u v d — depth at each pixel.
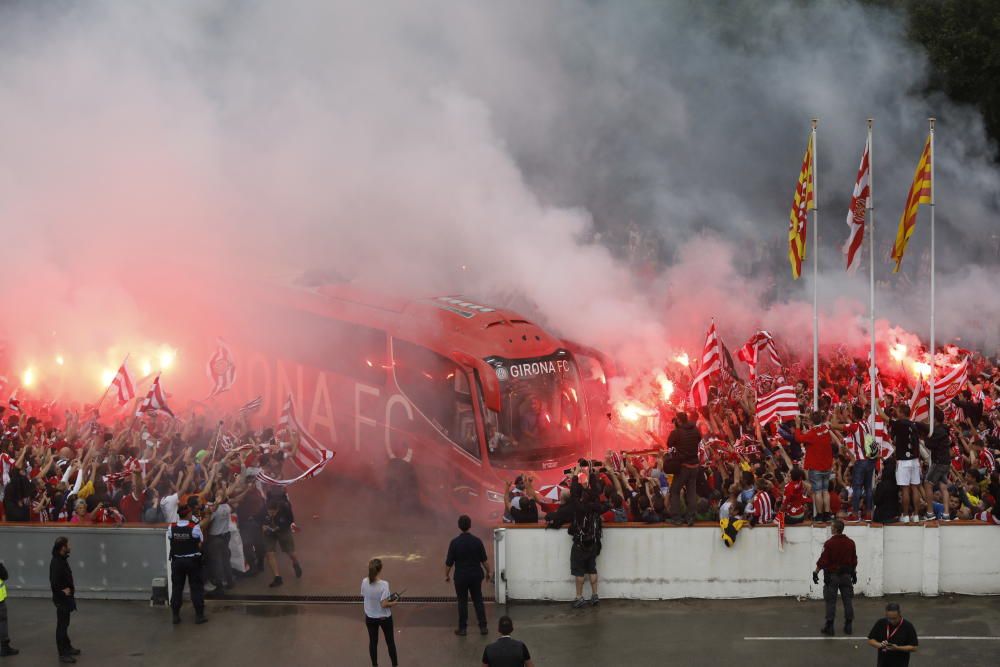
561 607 16.84
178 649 15.29
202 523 16.88
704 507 17.72
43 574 17.55
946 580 17.06
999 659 14.58
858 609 16.48
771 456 20.14
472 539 15.65
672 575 17.05
